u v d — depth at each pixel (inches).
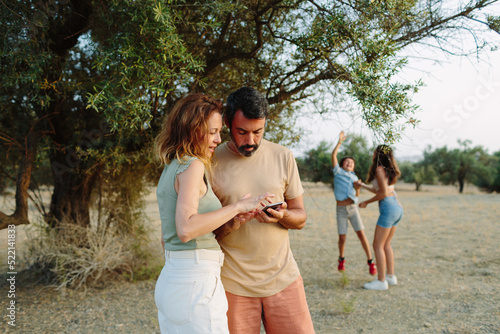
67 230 186.7
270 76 171.2
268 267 79.8
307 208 503.8
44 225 196.9
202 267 64.9
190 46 161.6
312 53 139.6
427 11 128.5
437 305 156.3
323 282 193.0
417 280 192.4
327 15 127.6
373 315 148.3
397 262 229.0
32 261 199.9
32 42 132.3
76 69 179.5
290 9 151.9
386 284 179.9
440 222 379.2
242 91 74.2
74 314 151.4
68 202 195.5
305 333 80.1
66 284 181.5
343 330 135.5
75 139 186.5
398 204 182.2
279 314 79.9
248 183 80.3
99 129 175.9
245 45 174.9
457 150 1056.8
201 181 65.5
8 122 185.6
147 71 121.4
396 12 117.3
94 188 215.6
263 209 73.8
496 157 1042.7
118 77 120.8
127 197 211.3
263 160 82.3
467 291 171.8
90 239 187.3
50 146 182.7
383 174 177.3
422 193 932.6
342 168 215.2
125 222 207.8
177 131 67.1
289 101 171.5
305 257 245.4
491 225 348.2
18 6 127.1
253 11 146.0
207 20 150.6
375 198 182.5
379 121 105.3
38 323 141.3
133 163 193.3
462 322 137.4
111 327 139.5
